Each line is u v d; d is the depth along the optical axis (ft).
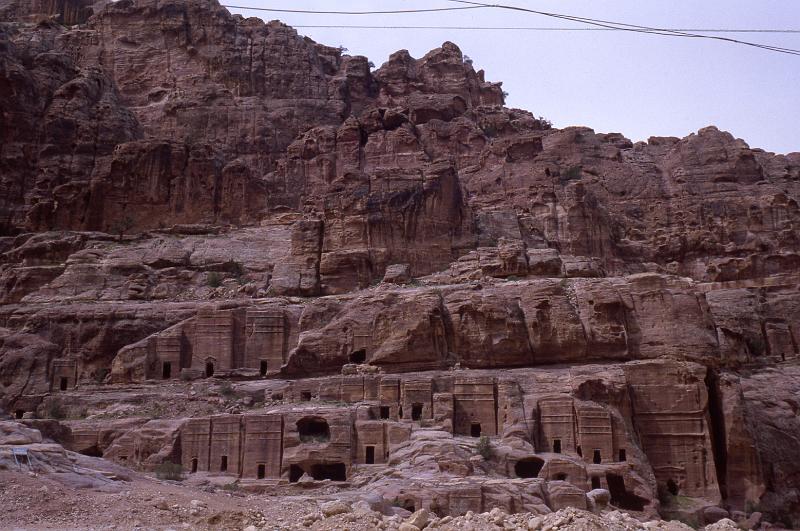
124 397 248.11
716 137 430.61
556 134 440.86
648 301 255.91
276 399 244.63
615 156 437.17
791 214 388.57
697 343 248.32
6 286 302.25
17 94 380.78
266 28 491.72
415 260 290.15
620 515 116.26
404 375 241.35
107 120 388.57
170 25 471.62
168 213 341.41
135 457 224.12
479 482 181.88
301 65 479.82
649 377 240.32
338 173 417.08
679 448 233.76
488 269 280.10
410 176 302.66
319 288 285.64
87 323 273.54
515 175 388.37
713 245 377.30
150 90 460.14
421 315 250.16
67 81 410.93
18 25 480.23
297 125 455.63
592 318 253.03
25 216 360.48
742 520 224.74
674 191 414.21
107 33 474.08
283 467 216.13
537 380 236.84
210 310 266.77
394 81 500.33
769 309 341.82
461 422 230.27
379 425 220.23
